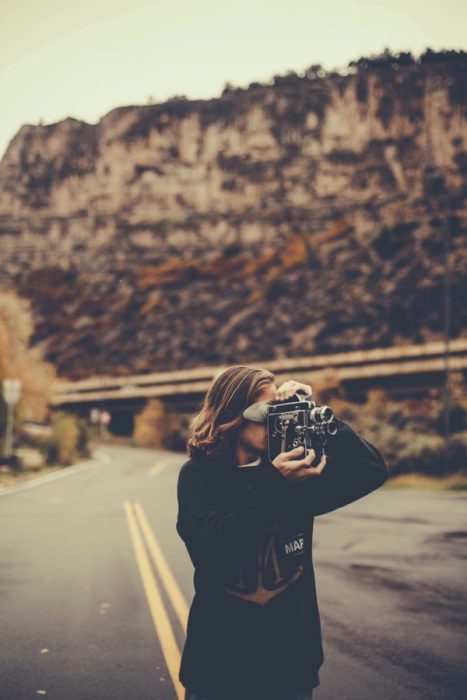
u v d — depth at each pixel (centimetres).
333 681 516
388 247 10081
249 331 10975
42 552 1102
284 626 217
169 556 1073
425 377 7150
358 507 1852
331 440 228
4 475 2794
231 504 225
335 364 7856
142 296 19275
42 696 490
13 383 3102
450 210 9775
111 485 2575
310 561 229
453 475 3136
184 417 7519
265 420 225
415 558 1045
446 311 3356
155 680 525
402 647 600
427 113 16588
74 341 17675
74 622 688
